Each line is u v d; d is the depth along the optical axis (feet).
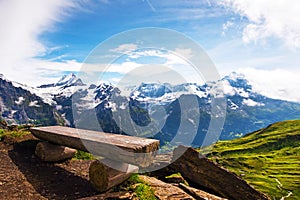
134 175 8.02
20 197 7.04
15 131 12.09
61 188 7.78
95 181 7.51
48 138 9.20
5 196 6.99
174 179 9.53
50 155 9.53
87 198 6.94
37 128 9.81
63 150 9.91
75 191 7.59
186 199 7.47
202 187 9.96
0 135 11.44
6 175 8.19
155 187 7.99
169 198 7.37
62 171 9.10
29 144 10.69
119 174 7.39
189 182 10.12
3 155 9.69
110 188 7.48
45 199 7.06
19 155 9.88
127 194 7.20
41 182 8.07
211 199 7.94
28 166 9.09
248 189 9.50
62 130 9.30
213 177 9.78
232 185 9.62
